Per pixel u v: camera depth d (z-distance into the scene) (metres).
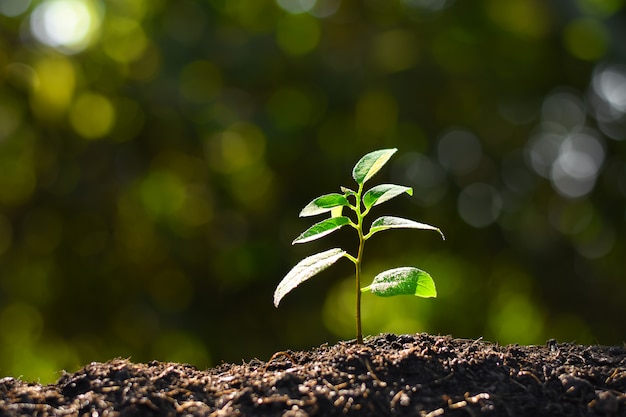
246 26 2.05
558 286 2.10
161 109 1.96
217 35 2.01
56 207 2.03
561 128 2.07
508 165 2.07
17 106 1.98
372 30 2.02
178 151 2.02
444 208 2.06
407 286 0.86
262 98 2.03
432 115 2.03
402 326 2.16
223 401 0.82
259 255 2.04
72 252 2.06
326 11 2.04
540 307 2.13
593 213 2.08
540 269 2.09
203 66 2.02
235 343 2.05
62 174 2.01
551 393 0.84
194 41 2.00
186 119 1.97
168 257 2.04
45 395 0.82
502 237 2.09
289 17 2.04
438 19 2.01
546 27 1.98
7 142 1.99
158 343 2.07
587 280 2.09
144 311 2.04
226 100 2.00
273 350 2.06
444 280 2.16
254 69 1.99
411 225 0.85
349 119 2.03
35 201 2.04
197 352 2.09
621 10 1.94
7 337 2.09
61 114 1.99
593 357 0.89
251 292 2.07
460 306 2.15
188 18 2.02
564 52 2.02
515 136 2.07
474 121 2.06
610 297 2.09
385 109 2.01
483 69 2.02
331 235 2.07
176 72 1.99
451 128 2.05
